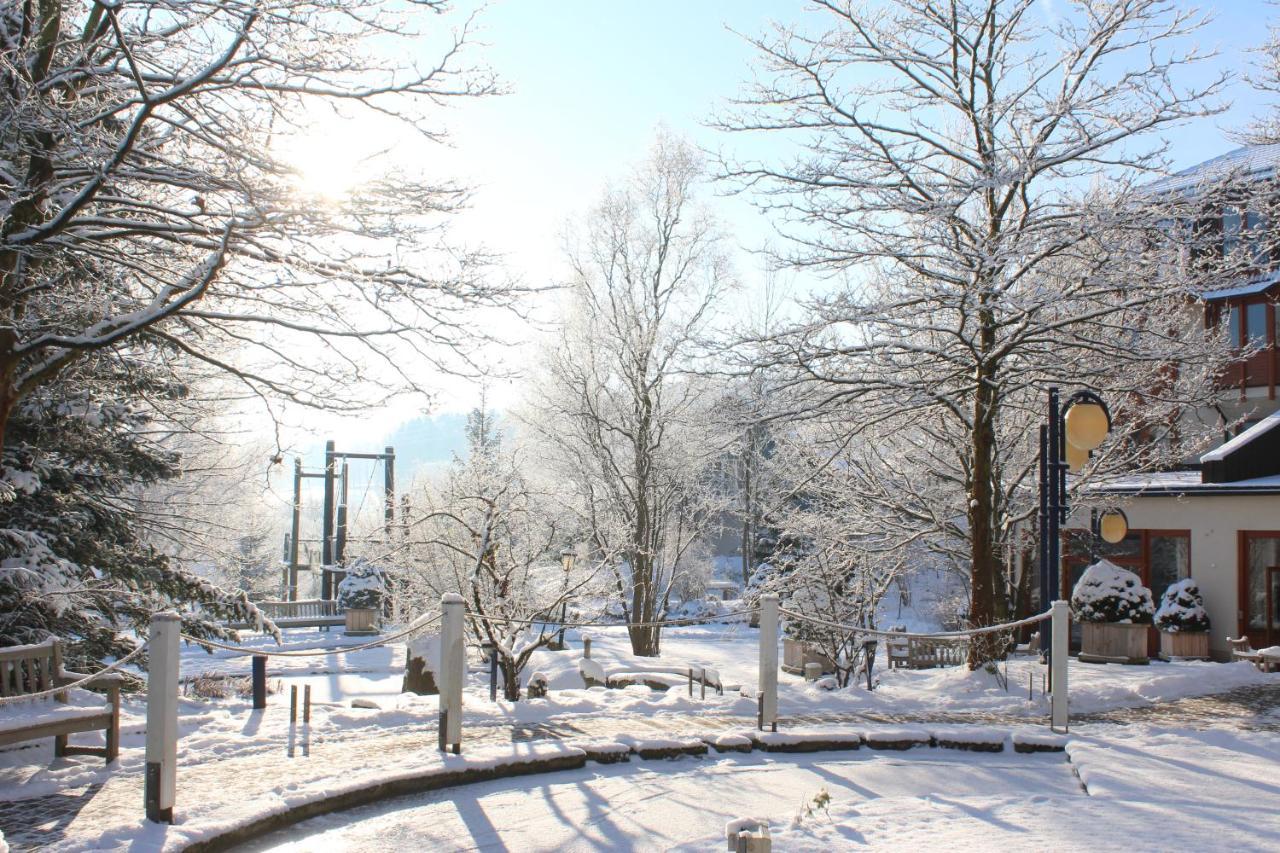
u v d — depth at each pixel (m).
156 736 6.59
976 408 16.09
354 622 37.56
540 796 7.98
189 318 13.08
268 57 10.87
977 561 15.73
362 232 11.23
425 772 8.06
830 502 22.61
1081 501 22.14
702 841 6.71
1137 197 15.20
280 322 11.98
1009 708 12.33
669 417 33.19
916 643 20.34
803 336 16.22
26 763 8.13
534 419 34.75
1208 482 22.42
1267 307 26.22
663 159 33.47
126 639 13.91
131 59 9.80
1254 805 7.40
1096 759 9.00
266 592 45.59
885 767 9.14
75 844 6.03
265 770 8.19
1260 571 21.75
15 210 10.95
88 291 11.84
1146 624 19.95
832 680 16.72
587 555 28.62
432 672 17.97
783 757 9.53
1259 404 26.28
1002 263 14.89
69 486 13.79
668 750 9.34
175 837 6.21
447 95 11.85
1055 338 15.70
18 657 8.15
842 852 6.28
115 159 10.06
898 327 16.23
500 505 18.55
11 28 10.92
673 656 31.59
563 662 21.38
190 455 20.72
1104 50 15.66
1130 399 20.12
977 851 6.25
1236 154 27.53
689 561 41.97
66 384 13.61
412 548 21.22
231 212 11.20
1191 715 11.84
